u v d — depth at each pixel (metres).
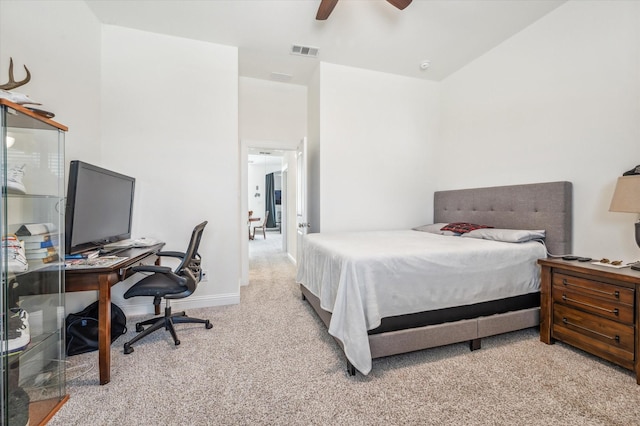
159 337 2.18
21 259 1.27
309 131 3.92
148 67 2.70
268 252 6.32
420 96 3.76
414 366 1.77
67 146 2.14
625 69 2.00
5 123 1.13
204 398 1.48
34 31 1.82
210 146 2.88
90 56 2.41
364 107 3.53
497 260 2.05
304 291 2.95
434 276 1.86
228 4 2.34
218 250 2.91
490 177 3.07
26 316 1.32
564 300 1.95
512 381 1.60
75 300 2.28
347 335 1.65
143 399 1.47
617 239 2.05
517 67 2.76
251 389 1.55
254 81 3.81
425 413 1.36
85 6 2.33
